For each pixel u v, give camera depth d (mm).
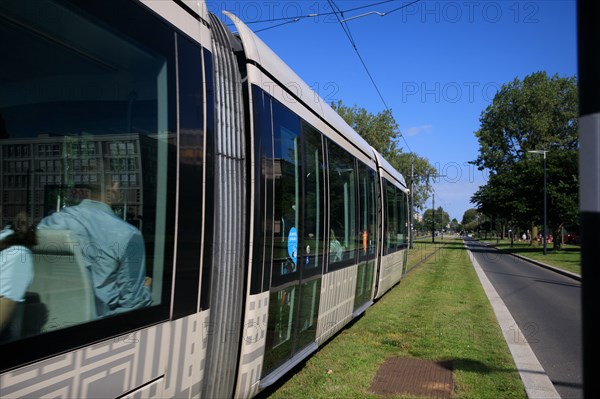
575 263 30250
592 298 2250
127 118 2656
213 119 3496
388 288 12945
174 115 3031
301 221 5344
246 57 4281
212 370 3498
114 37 2596
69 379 2225
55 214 2246
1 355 1947
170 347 2928
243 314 4000
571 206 45375
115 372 2488
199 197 3258
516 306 12719
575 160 46750
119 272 2545
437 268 23688
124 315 2553
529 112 58031
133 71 2715
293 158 5180
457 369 6258
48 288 2174
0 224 2025
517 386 5598
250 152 4129
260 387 4379
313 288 5789
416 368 6328
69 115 2334
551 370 6672
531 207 48719
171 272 2941
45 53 2238
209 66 3490
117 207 2568
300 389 5387
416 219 112500
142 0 2811
